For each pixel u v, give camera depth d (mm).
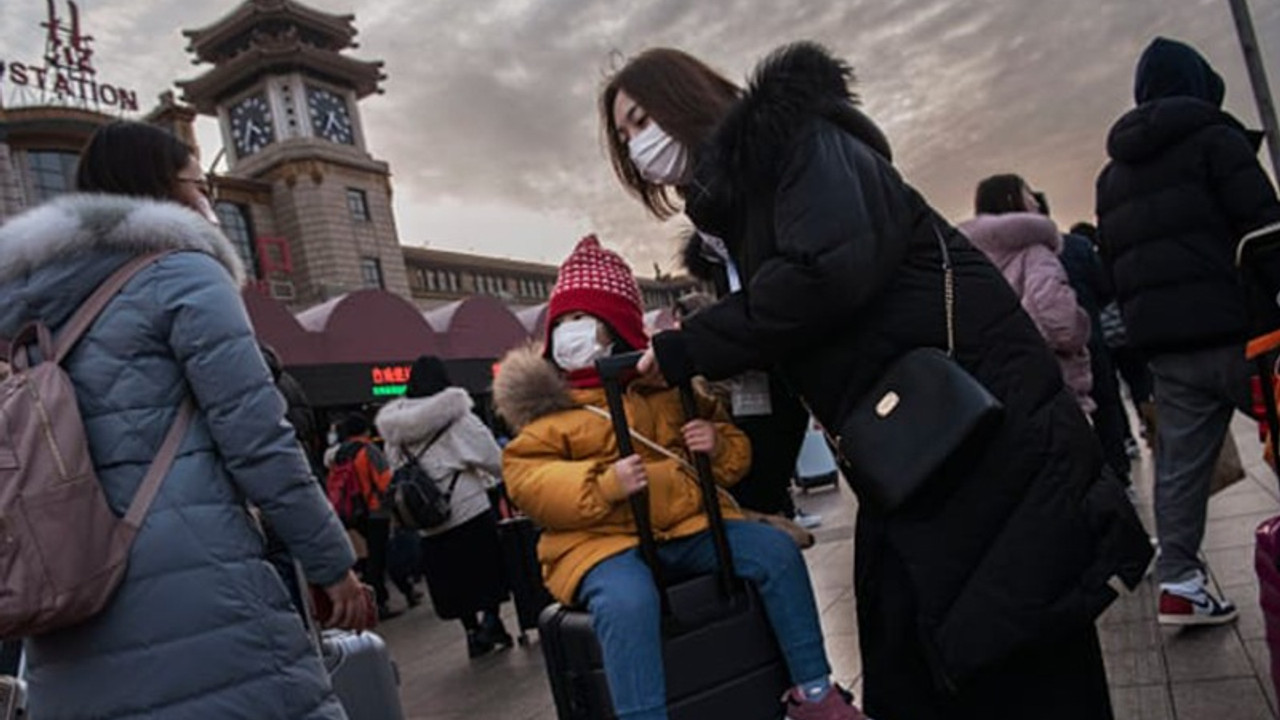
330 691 1940
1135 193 3201
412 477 5359
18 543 1620
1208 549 4242
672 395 2396
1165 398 3227
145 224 1915
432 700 4645
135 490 1793
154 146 2236
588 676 2172
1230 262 3014
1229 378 3029
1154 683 2838
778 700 2180
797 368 1914
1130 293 3252
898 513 1775
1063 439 1715
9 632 1616
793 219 1715
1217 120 3035
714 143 1864
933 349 1754
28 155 24016
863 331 1806
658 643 2053
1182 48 3229
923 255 1812
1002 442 1702
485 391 16891
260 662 1806
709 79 2164
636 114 2170
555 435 2332
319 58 36125
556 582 2270
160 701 1712
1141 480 6676
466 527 5500
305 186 33562
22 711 2645
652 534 2107
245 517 1910
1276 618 1860
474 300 17578
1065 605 1646
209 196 2459
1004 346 1762
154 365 1865
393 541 8086
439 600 5527
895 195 1771
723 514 2332
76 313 1862
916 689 1898
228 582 1804
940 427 1652
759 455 2455
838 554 6152
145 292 1876
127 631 1723
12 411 1700
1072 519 1679
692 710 2076
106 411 1813
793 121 1761
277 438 1877
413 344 15344
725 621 2135
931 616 1724
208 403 1846
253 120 35844
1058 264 3988
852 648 3910
